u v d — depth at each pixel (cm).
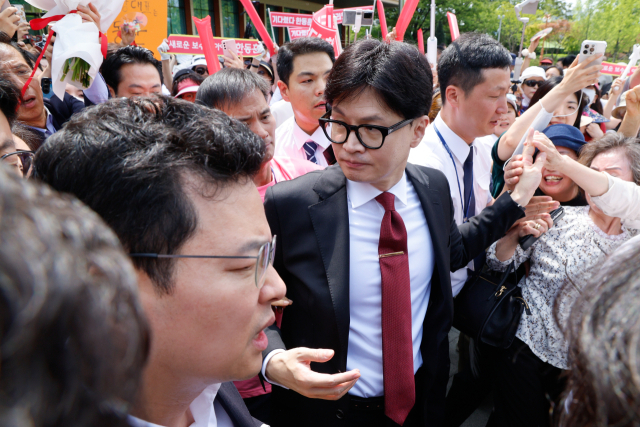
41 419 21
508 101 329
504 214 172
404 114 129
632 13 2111
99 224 27
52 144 60
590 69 180
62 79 188
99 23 200
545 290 180
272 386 151
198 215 61
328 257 137
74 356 22
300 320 142
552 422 51
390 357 137
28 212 23
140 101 67
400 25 265
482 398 220
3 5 327
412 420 154
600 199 167
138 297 27
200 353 66
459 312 197
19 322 20
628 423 36
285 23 536
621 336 38
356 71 124
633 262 43
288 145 262
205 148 61
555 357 170
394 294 137
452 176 221
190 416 83
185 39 462
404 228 140
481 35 207
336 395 108
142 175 57
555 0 2180
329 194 143
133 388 26
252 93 183
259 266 69
